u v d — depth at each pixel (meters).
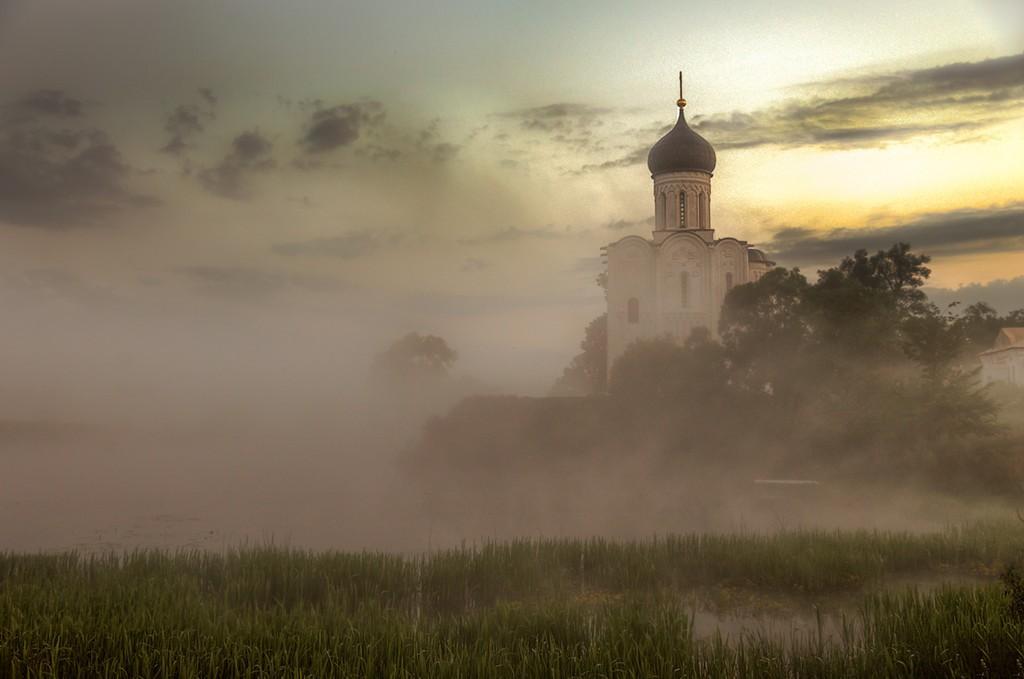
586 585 28.33
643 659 17.70
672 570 29.16
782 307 72.62
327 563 28.12
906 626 19.20
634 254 96.12
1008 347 86.00
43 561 28.88
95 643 18.45
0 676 17.12
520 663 17.50
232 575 26.81
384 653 18.16
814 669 17.52
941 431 55.25
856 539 32.47
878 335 64.81
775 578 28.31
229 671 17.53
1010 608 19.33
